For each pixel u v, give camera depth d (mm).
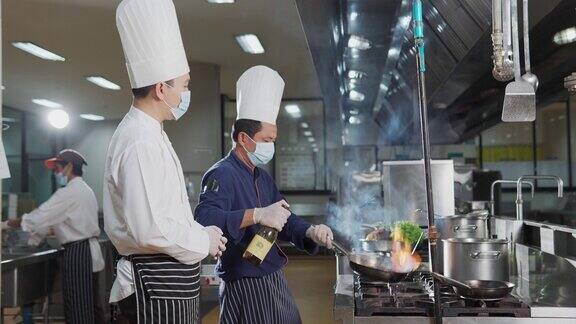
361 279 2258
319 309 5691
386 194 4047
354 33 4324
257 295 2191
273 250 2252
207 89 8219
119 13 1735
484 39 3301
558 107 10453
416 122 6926
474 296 1779
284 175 11648
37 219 4297
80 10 5566
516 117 2066
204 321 5355
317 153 11586
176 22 1795
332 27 4430
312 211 11117
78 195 4395
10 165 10969
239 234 2086
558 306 1804
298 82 9492
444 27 3865
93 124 12445
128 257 1754
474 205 4727
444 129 8734
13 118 11039
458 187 5660
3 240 4457
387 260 2148
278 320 2205
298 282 7293
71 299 4383
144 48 1718
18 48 6852
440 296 1919
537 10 2605
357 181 6980
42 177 11594
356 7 3723
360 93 7258
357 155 11148
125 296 1747
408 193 4004
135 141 1650
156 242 1620
